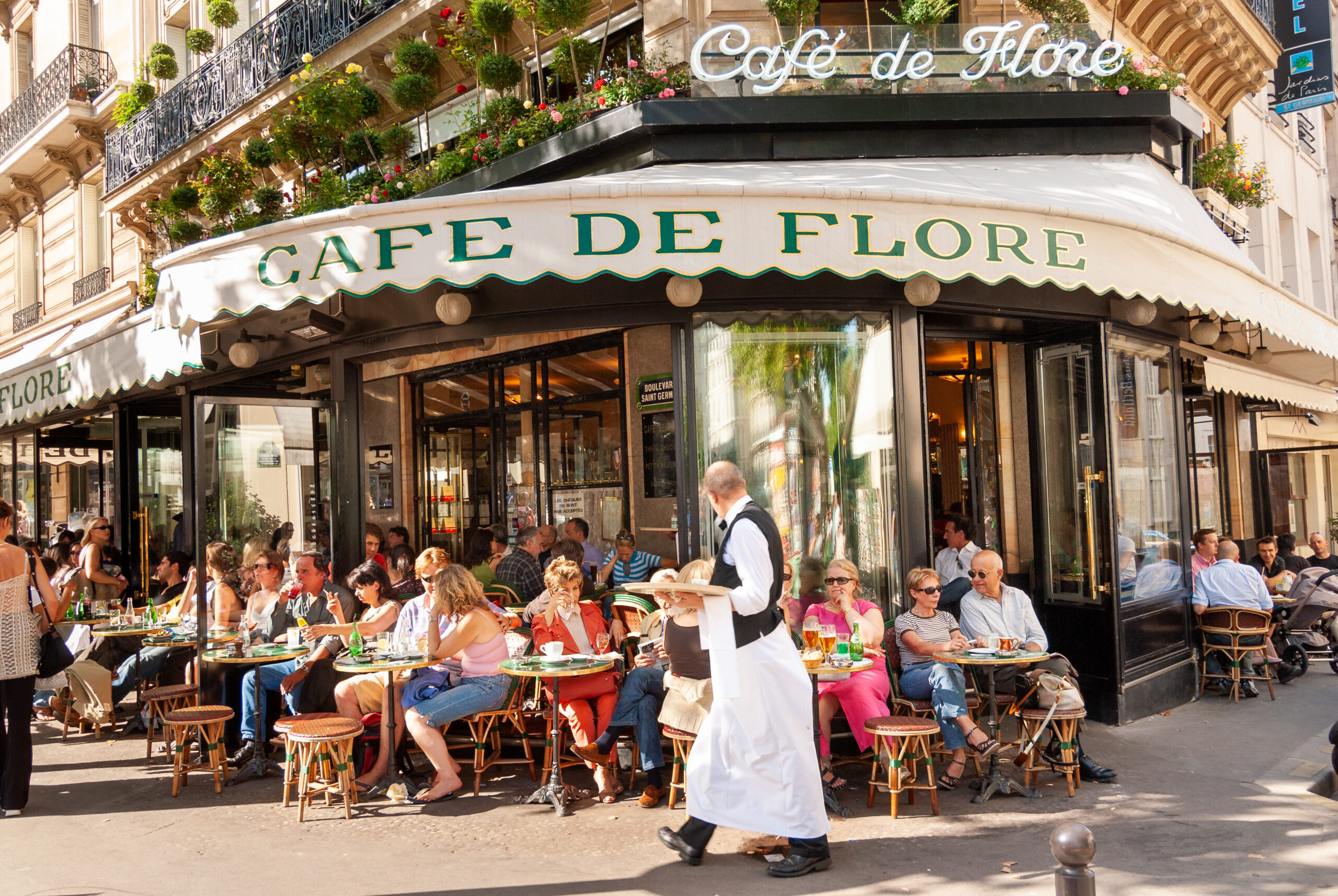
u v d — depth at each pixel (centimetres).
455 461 1086
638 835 491
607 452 904
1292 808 507
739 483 450
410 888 424
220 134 1182
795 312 636
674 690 521
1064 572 754
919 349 647
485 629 579
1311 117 1734
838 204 534
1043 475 771
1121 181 694
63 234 1711
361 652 585
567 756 599
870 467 638
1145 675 732
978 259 547
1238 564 825
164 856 477
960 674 560
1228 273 659
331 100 914
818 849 431
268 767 638
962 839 471
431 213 546
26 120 1662
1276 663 860
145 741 746
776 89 726
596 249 527
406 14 952
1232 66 1152
